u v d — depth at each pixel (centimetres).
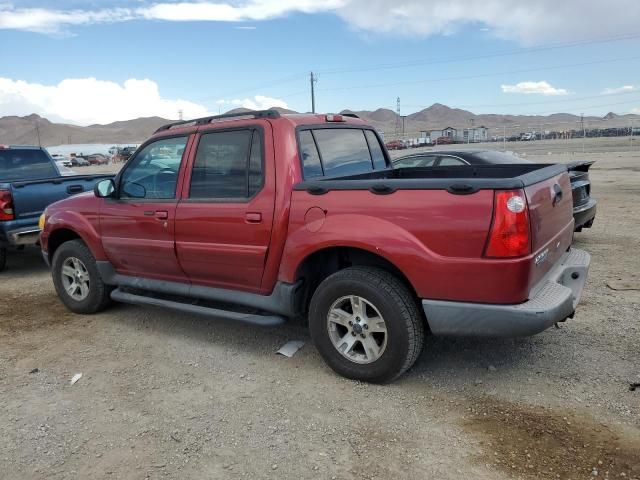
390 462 299
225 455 312
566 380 382
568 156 3088
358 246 369
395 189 358
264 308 430
